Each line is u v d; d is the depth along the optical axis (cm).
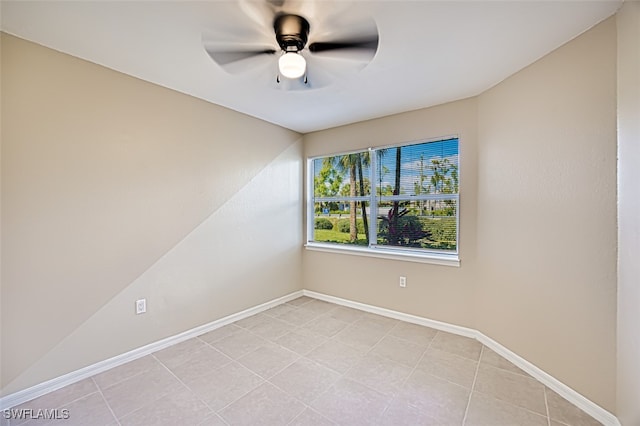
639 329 140
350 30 171
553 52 195
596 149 170
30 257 188
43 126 192
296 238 396
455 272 285
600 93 167
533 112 210
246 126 325
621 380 157
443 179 297
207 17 161
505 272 237
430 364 228
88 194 212
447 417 171
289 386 200
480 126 265
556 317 195
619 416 159
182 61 210
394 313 323
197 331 280
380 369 221
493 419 170
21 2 149
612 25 161
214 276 295
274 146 361
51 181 196
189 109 271
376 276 338
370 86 250
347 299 364
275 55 201
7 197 180
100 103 217
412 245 319
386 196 338
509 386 200
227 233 307
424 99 279
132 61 211
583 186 177
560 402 184
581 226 179
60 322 200
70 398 188
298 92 263
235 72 227
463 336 278
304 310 350
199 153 281
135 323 237
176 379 208
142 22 166
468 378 210
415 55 200
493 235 250
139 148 239
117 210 227
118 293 228
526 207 217
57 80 197
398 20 163
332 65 213
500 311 243
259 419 169
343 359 236
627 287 150
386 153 337
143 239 242
